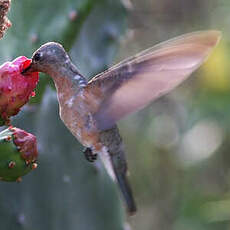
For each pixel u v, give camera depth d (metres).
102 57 8.34
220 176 12.33
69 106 5.74
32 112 7.82
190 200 10.95
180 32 12.73
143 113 12.75
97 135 5.82
